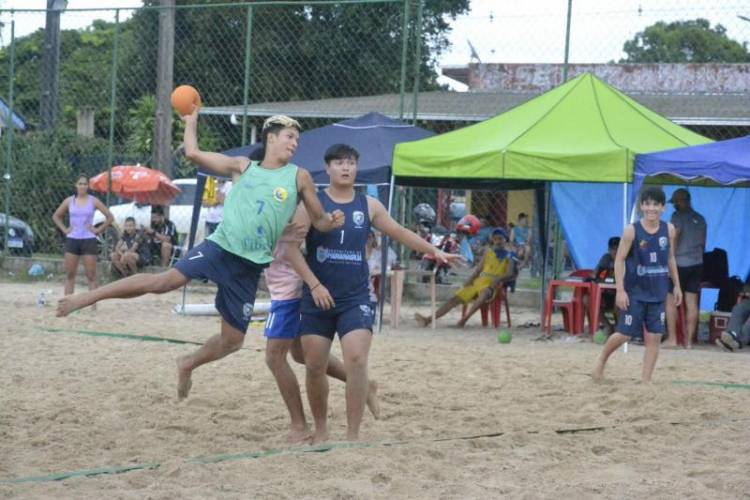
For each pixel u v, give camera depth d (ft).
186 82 66.85
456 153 42.16
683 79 84.69
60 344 36.29
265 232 20.17
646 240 29.30
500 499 17.07
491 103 71.67
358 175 43.68
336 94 59.93
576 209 53.88
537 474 18.86
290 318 21.36
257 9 60.90
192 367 22.08
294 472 18.54
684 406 26.20
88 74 76.64
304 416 22.20
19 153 67.51
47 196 67.62
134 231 61.36
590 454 20.74
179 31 66.28
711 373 33.09
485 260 46.91
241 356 33.94
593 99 44.62
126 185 62.95
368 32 58.54
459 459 19.92
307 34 60.34
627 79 86.84
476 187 50.11
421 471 18.79
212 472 18.45
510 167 40.98
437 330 45.83
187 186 74.69
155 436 22.04
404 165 42.80
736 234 52.60
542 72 92.68
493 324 47.26
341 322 20.67
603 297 43.62
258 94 64.39
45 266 63.77
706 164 39.06
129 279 20.15
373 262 46.16
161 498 16.76
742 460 20.22
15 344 35.96
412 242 21.01
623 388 28.58
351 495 16.99
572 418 24.50
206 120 69.10
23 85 75.36
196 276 20.25
